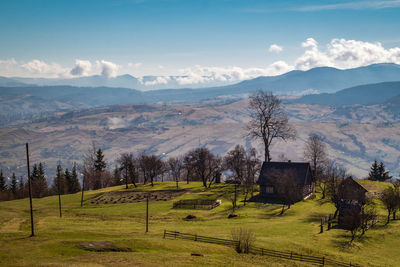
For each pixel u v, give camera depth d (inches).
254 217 2677.2
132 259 1428.4
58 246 1601.9
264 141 3846.0
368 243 2050.9
